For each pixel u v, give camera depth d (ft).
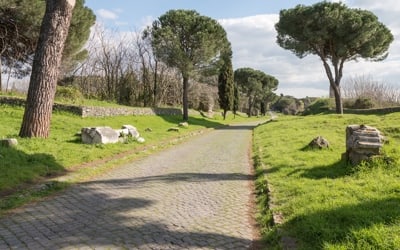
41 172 26.91
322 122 74.38
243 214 19.81
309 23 97.45
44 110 37.70
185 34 108.78
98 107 71.92
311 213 16.69
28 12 68.54
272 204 20.21
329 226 14.94
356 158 26.13
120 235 16.03
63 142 38.68
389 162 25.02
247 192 24.86
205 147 51.67
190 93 161.07
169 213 19.53
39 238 15.52
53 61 37.65
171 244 15.16
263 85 249.34
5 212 18.99
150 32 121.29
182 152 45.24
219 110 184.75
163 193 23.94
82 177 27.91
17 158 28.25
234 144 56.59
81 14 78.64
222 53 116.06
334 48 102.27
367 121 69.62
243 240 15.97
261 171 30.35
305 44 102.94
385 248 12.63
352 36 95.45
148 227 17.19
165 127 83.82
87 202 21.35
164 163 36.24
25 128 37.11
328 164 29.50
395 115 74.43
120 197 22.67
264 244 15.58
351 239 13.50
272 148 43.83
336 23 95.04
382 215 15.52
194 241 15.60
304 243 14.34
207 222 18.24
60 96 79.46
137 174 30.19
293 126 73.05
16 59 83.82
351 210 16.42
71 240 15.34
